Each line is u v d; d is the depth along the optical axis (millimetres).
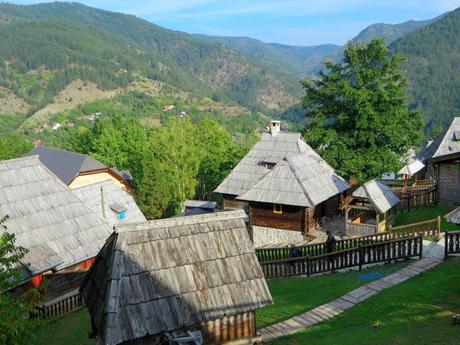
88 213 24125
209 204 43781
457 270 17938
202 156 59781
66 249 21812
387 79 40375
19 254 14406
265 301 13508
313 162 33438
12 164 23297
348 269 20922
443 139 47094
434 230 23734
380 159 40125
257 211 32062
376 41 41031
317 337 13672
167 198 49750
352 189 41062
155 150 54625
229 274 13617
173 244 13703
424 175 52594
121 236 13375
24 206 22188
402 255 20672
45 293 20844
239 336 13820
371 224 26719
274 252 24156
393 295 16000
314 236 29688
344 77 42219
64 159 52906
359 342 12195
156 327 12172
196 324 13109
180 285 13008
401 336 12148
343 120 41969
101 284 13391
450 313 13461
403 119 40312
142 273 12898
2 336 10883
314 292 18156
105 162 65625
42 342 17469
